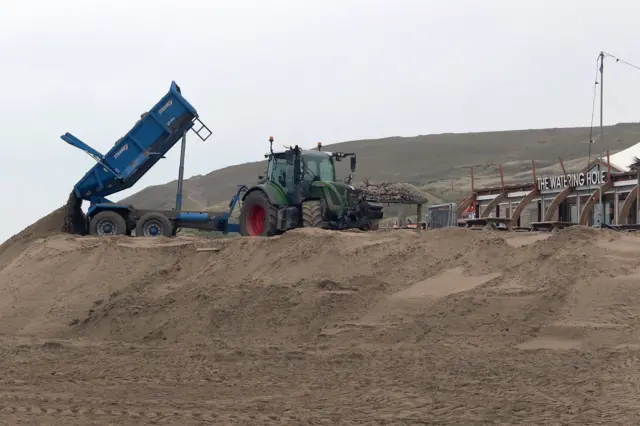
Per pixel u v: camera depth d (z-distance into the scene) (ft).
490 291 46.50
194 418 29.94
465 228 55.47
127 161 85.46
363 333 47.26
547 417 28.35
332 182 71.61
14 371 43.27
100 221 82.84
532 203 99.19
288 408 31.60
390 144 467.11
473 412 29.63
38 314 64.54
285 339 50.08
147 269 66.49
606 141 408.05
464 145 448.24
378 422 28.60
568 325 41.57
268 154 75.82
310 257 57.93
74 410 31.83
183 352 48.24
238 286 57.82
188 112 85.46
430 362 39.83
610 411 28.71
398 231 59.11
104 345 53.16
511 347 41.39
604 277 44.16
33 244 76.74
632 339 39.27
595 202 86.79
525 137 464.65
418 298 48.93
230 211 83.20
